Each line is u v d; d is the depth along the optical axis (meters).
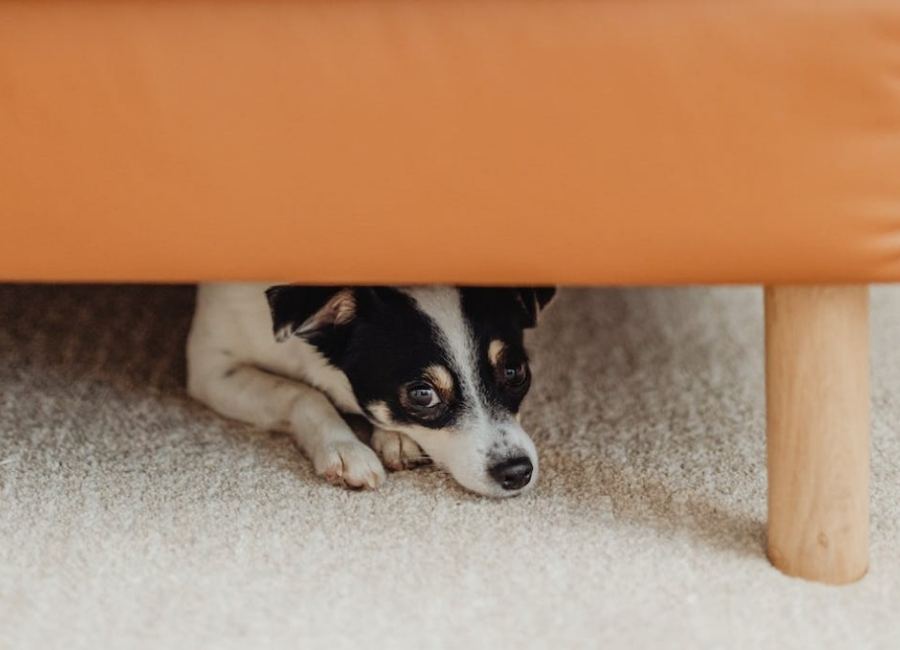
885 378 1.45
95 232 0.92
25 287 1.70
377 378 1.23
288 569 1.01
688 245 0.89
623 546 1.04
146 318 1.62
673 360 1.53
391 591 0.97
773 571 1.00
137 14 0.87
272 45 0.87
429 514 1.11
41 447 1.23
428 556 1.03
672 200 0.88
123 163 0.90
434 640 0.90
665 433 1.29
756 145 0.86
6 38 0.88
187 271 0.94
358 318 1.25
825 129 0.85
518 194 0.89
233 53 0.87
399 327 1.23
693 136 0.86
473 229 0.90
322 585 0.98
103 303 1.66
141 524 1.08
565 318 1.67
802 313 0.94
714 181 0.87
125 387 1.41
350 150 0.89
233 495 1.14
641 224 0.89
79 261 0.94
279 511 1.11
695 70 0.85
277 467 1.21
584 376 1.47
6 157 0.91
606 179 0.88
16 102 0.89
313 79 0.87
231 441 1.28
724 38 0.84
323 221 0.91
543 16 0.85
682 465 1.21
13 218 0.92
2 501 1.11
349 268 0.93
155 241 0.92
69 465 1.19
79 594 0.96
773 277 0.90
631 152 0.87
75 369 1.45
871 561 1.02
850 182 0.86
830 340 0.94
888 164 0.86
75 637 0.90
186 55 0.87
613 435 1.29
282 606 0.95
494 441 1.17
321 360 1.30
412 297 1.24
